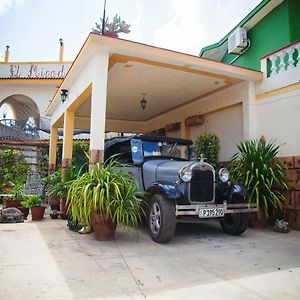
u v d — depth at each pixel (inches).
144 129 494.9
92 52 227.0
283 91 253.1
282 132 251.8
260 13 352.5
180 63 249.6
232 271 130.5
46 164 485.7
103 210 179.6
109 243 176.9
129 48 223.0
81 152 458.9
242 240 192.7
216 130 335.6
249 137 275.9
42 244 170.4
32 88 643.5
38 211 264.2
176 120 404.2
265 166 232.5
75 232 205.6
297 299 102.5
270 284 115.6
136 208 186.7
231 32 402.6
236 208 193.9
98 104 218.7
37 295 102.0
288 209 238.4
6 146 493.0
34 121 687.7
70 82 301.0
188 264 139.7
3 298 99.1
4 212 257.8
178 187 189.8
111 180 182.9
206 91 327.3
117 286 111.8
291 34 319.0
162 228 175.2
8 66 686.5
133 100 369.1
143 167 228.8
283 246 176.9
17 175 403.2
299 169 234.4
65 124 326.3
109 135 592.4
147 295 104.4
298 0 327.6
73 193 186.4
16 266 131.0
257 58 368.8
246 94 285.1
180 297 103.3
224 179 203.8
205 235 207.6
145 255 153.6
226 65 262.2
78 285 111.6
